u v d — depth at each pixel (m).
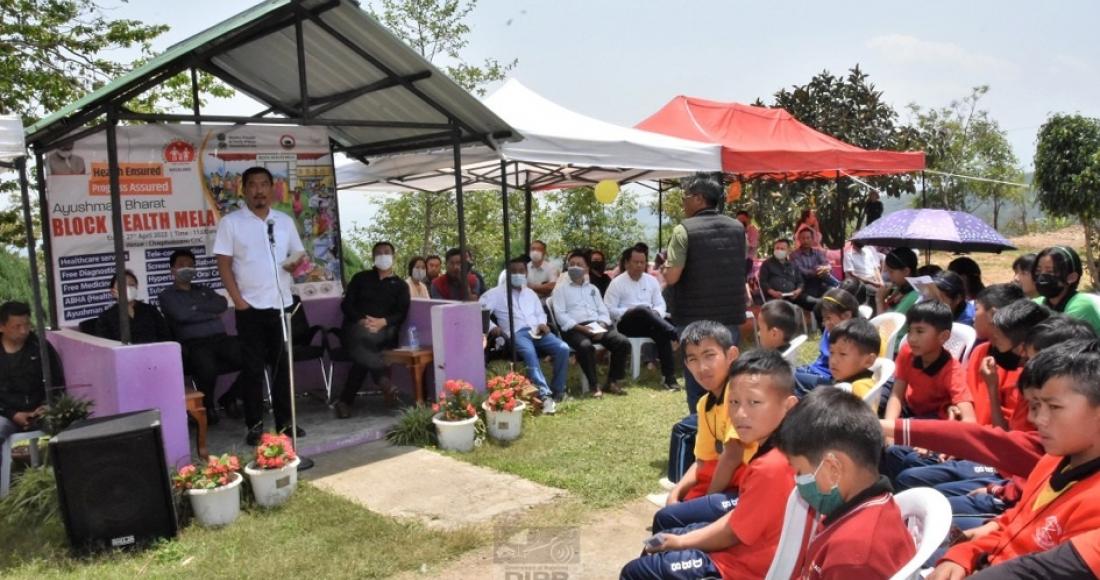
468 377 6.45
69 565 4.07
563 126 8.56
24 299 11.46
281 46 6.09
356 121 5.77
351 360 6.77
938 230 6.93
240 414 6.99
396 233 15.74
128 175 6.77
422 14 13.66
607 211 16.70
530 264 10.34
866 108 18.27
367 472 5.39
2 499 4.93
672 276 5.38
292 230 6.06
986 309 4.18
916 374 4.18
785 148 10.32
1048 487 2.25
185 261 6.39
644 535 4.29
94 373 5.24
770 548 2.55
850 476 1.98
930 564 2.61
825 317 5.11
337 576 3.84
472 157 8.02
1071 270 4.53
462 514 4.61
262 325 5.87
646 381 8.23
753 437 2.62
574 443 5.95
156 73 5.21
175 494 4.49
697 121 11.22
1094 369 2.07
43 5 11.10
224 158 7.16
